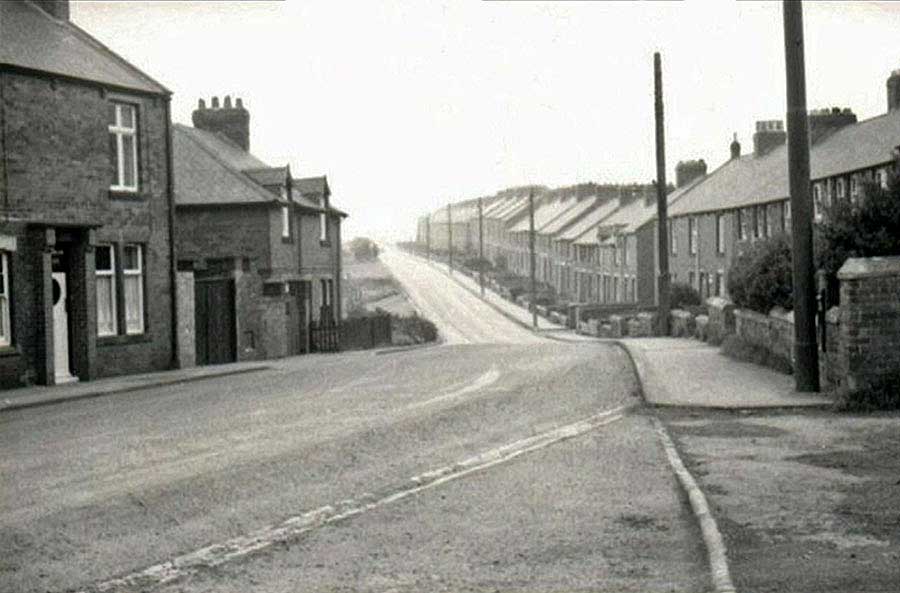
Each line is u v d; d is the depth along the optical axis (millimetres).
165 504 9203
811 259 15367
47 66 21688
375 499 9391
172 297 25859
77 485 10039
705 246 56062
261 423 14266
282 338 33031
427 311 81438
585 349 28094
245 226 36625
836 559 6773
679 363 20828
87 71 23062
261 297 31828
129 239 24328
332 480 10258
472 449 11953
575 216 94938
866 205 16625
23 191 20938
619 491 9438
